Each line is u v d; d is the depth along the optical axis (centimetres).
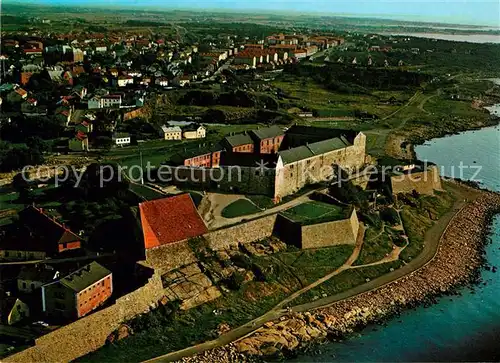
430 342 12862
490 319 13862
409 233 18188
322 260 15875
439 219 19812
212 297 13675
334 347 12494
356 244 16900
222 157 18575
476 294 14975
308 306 13925
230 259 15012
